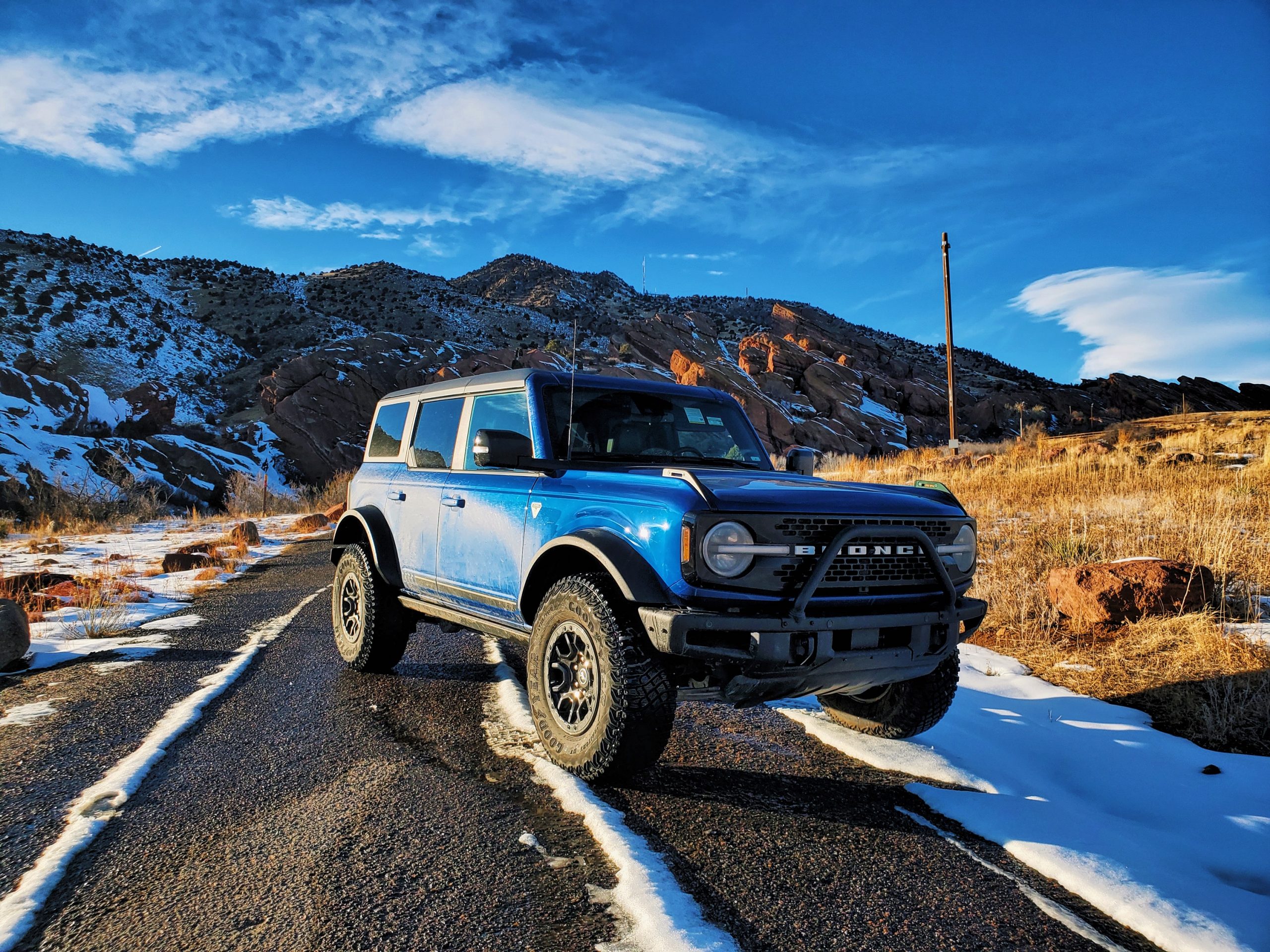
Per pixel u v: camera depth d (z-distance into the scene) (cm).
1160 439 2028
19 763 392
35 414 2919
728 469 477
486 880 274
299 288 13312
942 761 398
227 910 256
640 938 237
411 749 410
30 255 10100
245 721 459
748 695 348
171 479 2900
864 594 359
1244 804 349
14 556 1339
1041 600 699
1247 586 667
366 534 614
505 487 453
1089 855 296
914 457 2667
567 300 17788
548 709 386
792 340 5916
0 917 251
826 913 258
